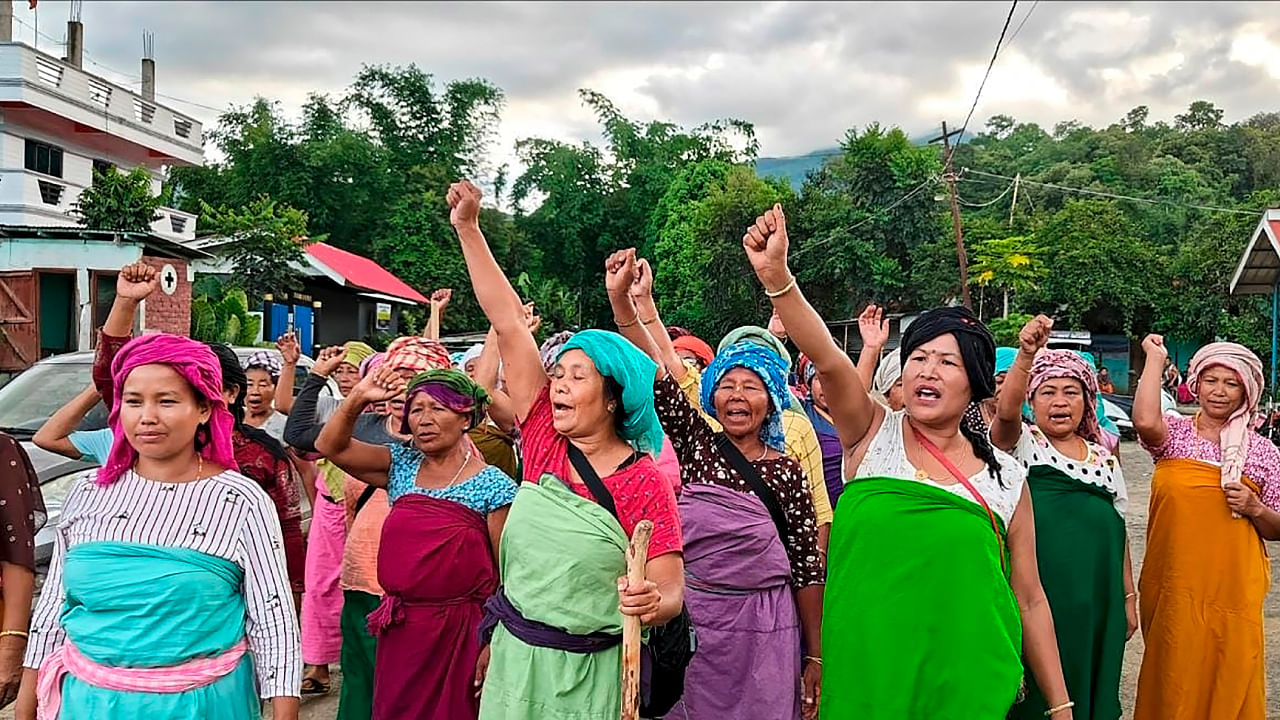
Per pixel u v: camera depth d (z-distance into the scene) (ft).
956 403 10.25
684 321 142.82
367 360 15.60
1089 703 13.42
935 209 119.14
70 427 12.07
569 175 178.19
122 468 9.31
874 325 14.10
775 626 12.03
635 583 8.46
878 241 117.91
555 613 9.48
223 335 70.85
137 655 8.87
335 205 136.67
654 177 175.94
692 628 11.11
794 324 10.16
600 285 180.55
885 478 10.44
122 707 8.86
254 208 84.94
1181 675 14.60
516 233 162.61
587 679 9.55
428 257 135.95
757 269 10.02
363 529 15.01
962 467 10.51
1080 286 116.37
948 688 9.97
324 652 18.01
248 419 18.57
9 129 69.41
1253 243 72.38
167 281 58.70
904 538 10.17
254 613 9.37
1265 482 14.73
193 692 9.02
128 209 59.00
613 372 9.63
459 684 12.20
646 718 10.82
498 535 12.60
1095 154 195.42
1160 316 118.73
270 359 18.70
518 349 10.50
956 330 10.27
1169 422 15.48
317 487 17.83
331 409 18.92
